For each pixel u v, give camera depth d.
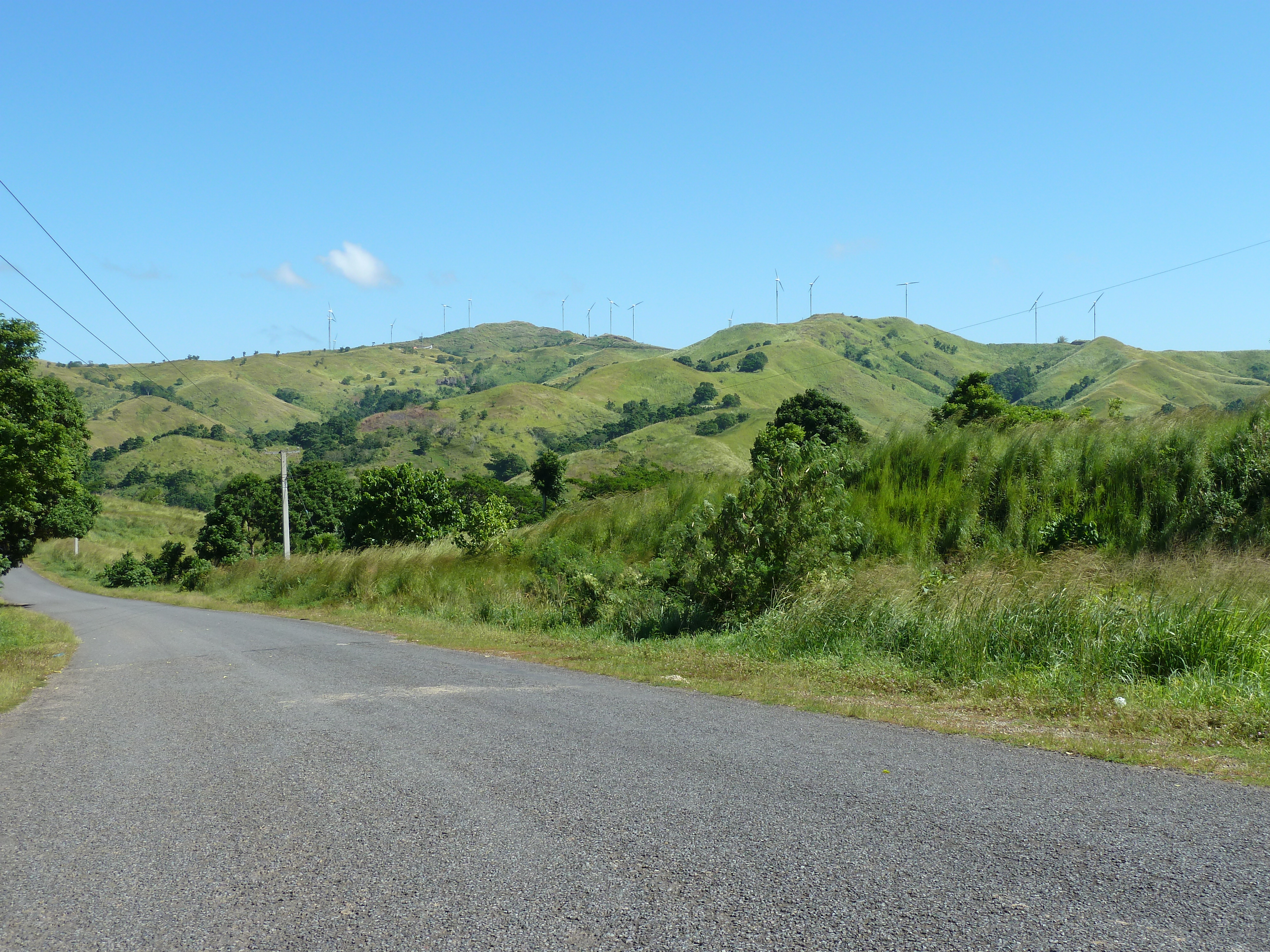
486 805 4.21
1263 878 3.03
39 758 5.90
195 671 10.69
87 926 2.99
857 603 10.31
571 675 9.15
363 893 3.17
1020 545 14.53
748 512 13.07
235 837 3.90
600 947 2.66
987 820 3.75
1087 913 2.78
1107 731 5.75
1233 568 9.91
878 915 2.80
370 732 6.14
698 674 8.95
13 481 18.34
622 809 4.05
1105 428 16.61
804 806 4.02
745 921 2.80
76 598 48.81
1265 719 5.61
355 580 24.25
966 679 7.94
